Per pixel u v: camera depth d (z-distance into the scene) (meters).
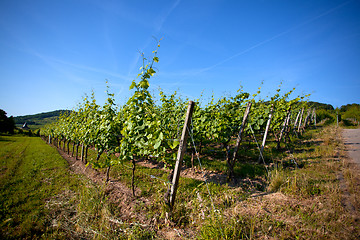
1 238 2.72
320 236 2.22
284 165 5.35
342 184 3.56
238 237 2.27
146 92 4.02
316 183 3.62
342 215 2.56
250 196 3.51
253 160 6.34
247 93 6.93
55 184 5.02
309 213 2.70
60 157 9.20
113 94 5.72
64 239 2.69
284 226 2.50
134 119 3.87
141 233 2.67
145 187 4.41
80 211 3.31
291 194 3.37
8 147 14.09
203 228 2.50
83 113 8.07
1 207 3.71
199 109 6.73
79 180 5.25
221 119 5.58
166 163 4.14
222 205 3.18
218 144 9.30
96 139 5.82
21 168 6.94
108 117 5.48
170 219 2.95
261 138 10.43
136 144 3.87
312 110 16.17
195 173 5.33
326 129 11.89
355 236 2.16
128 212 3.36
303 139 9.44
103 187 4.33
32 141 20.72
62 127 12.01
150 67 3.88
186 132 2.91
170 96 7.83
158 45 3.82
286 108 7.79
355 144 7.04
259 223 2.55
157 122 3.52
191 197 3.60
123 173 5.58
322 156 5.67
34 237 2.76
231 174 4.52
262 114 7.39
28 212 3.52
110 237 2.62
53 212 3.48
